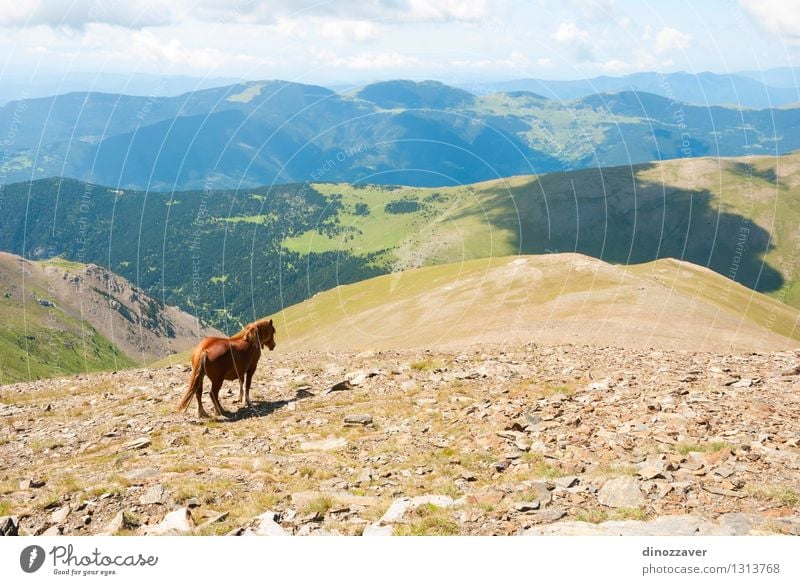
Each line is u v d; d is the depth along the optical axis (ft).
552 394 67.97
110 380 108.37
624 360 86.43
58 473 53.52
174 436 63.57
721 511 34.37
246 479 47.75
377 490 44.06
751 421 51.01
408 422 62.80
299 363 105.40
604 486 38.32
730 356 87.45
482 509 36.73
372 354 111.65
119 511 41.86
